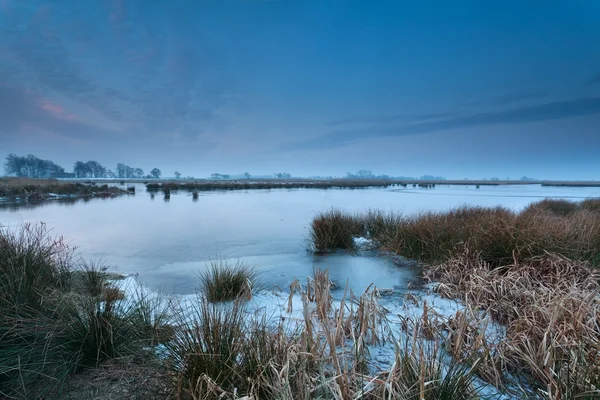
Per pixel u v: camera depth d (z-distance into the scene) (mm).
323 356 2197
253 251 7625
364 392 1889
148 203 20359
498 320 3264
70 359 2275
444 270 5105
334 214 9031
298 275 5539
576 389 1982
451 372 2168
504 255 5008
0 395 1983
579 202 16250
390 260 6578
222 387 1962
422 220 7629
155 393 1988
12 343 2287
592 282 3742
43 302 2787
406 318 3049
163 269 6035
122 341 2527
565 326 2582
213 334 2197
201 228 11016
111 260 6777
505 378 2346
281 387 1837
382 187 50719
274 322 3166
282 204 19891
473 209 9805
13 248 3545
